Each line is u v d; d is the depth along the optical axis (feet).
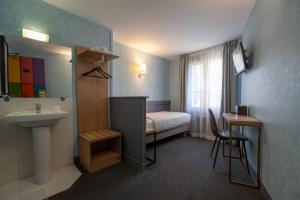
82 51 7.32
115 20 8.11
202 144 11.10
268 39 5.31
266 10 5.49
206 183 6.03
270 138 5.05
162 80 15.53
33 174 6.48
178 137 13.10
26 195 5.21
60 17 7.13
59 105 7.18
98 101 8.63
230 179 6.10
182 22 8.31
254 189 5.68
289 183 3.88
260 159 5.89
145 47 12.40
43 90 6.91
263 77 5.77
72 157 7.60
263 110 5.74
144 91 13.70
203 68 12.89
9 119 4.98
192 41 11.04
